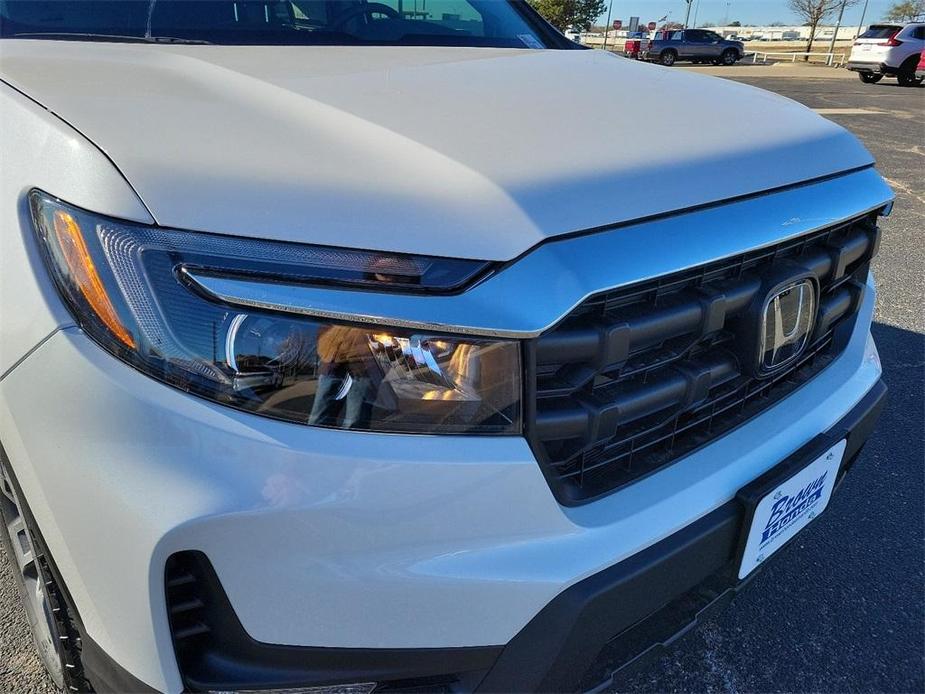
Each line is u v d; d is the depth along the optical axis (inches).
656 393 52.5
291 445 40.9
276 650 44.1
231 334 41.0
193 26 83.0
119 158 43.7
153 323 41.6
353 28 92.1
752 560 60.5
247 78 60.8
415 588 43.5
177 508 40.8
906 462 112.2
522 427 44.5
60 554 46.8
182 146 45.6
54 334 44.1
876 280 190.9
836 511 100.9
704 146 58.1
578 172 49.3
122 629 44.7
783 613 82.7
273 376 41.1
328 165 45.6
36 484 46.6
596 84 71.9
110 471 42.4
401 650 45.1
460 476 43.0
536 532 46.3
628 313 49.2
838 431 66.6
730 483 56.6
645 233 49.5
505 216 44.5
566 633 47.0
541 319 43.3
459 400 42.9
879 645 78.4
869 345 79.2
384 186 44.6
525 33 101.7
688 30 1220.5
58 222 44.2
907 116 505.4
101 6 81.7
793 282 59.2
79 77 58.7
